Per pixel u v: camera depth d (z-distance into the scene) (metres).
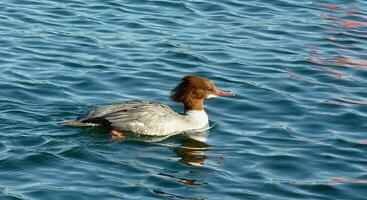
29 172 14.53
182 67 20.31
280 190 14.47
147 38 21.94
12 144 15.48
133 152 15.70
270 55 21.41
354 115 17.94
